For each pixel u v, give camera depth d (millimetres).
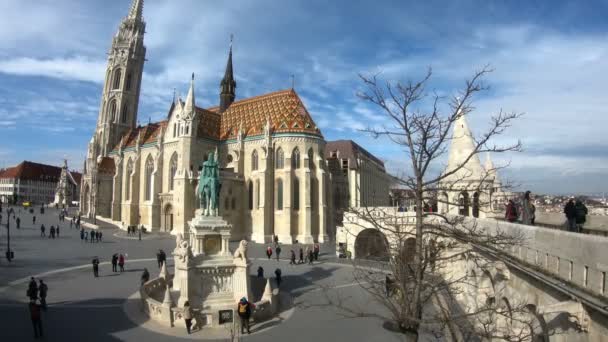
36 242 66188
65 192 174500
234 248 72625
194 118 87500
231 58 111500
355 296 37438
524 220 24547
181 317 27594
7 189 188875
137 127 123188
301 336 26328
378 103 18906
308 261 56969
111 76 129250
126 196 105938
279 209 83500
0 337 24578
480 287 25188
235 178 85938
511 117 15086
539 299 16875
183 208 82000
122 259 46594
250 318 28469
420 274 15250
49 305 31938
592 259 13008
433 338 22016
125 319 28719
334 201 102625
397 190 18391
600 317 12164
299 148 84312
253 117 94812
